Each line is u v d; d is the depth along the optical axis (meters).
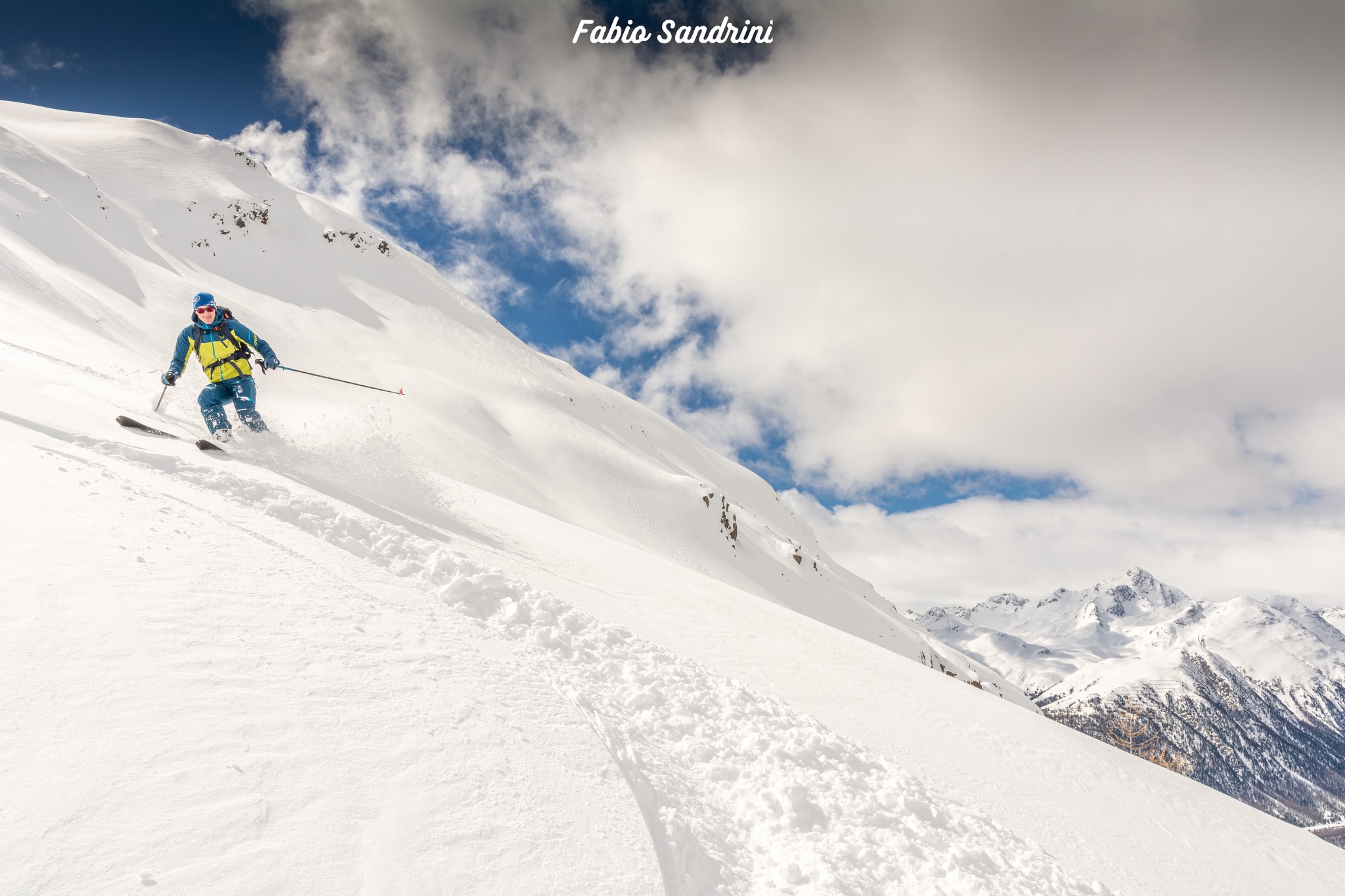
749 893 3.04
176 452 5.75
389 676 2.96
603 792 2.90
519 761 2.78
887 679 9.91
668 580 11.86
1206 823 8.93
